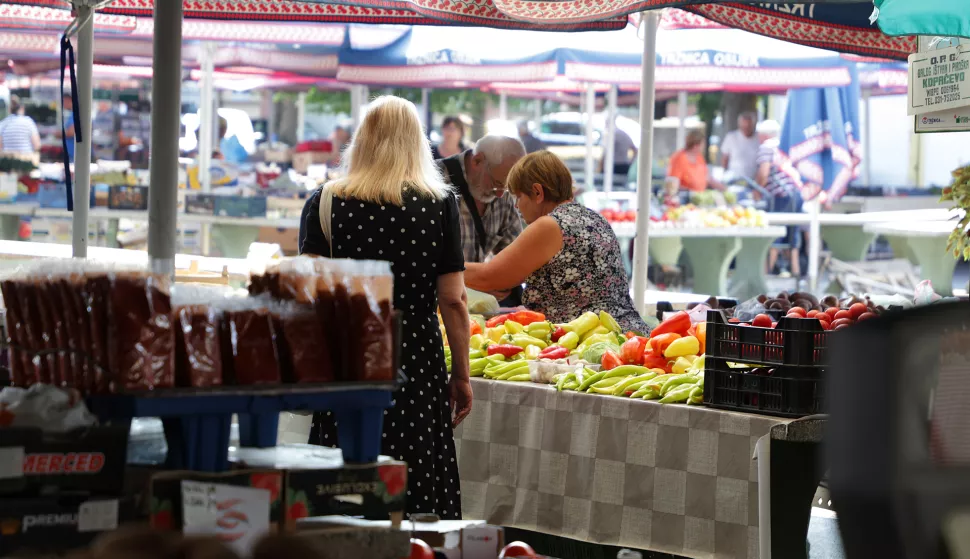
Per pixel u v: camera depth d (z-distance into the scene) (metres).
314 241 5.40
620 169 26.25
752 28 11.02
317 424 5.41
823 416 5.17
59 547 2.95
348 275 3.47
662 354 6.90
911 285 20.22
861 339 2.50
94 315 3.18
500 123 23.62
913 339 2.45
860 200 25.78
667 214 19.22
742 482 5.79
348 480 3.31
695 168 21.53
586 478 6.41
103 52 17.55
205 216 17.27
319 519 3.38
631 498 6.20
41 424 2.96
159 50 4.81
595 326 7.58
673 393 6.17
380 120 5.32
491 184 9.33
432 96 26.59
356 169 5.35
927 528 2.37
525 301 7.95
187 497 3.05
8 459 2.92
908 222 19.36
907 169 30.62
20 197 19.34
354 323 3.44
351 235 5.26
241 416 3.66
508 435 6.82
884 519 2.41
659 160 25.97
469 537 3.62
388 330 3.48
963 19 6.39
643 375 6.55
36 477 2.95
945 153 30.28
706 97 27.33
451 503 5.47
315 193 5.49
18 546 2.91
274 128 28.16
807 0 9.20
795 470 5.12
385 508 3.37
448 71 16.81
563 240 7.67
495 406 6.89
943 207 26.00
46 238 18.66
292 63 18.66
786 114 18.09
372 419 3.44
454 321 5.51
